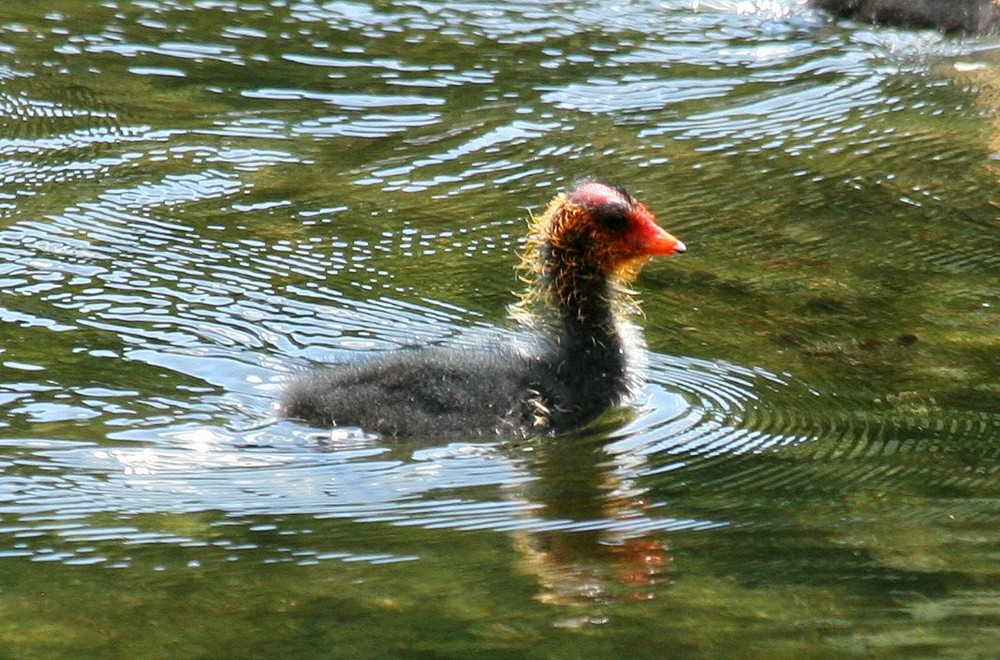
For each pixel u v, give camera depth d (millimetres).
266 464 11086
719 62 20844
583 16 22438
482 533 9953
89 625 8594
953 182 17156
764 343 13477
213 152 17625
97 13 22094
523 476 10984
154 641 8398
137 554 9578
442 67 20516
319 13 22375
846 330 13727
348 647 8312
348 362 12492
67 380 12219
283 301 13930
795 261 15258
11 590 9062
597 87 19938
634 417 12133
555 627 8562
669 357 13188
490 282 14570
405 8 22641
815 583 9117
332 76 20109
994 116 19031
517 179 17125
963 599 8867
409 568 9367
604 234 12625
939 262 15258
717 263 15188
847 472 10977
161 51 20766
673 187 16984
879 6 22062
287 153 17703
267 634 8477
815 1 22516
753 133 18516
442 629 8531
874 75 20359
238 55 20734
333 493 10625
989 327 13773
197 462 11062
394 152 17828
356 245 15305
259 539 9828
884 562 9438
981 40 21594
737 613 8719
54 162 17188
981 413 12039
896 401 12328
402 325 13594
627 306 13203
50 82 19562
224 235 15391
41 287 13953
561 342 12703
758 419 12008
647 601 8891
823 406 12242
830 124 18797
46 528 9953
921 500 10461
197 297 13906
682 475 10992
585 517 10203
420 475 10969
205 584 9141
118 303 13680
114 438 11383
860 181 17188
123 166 17125
